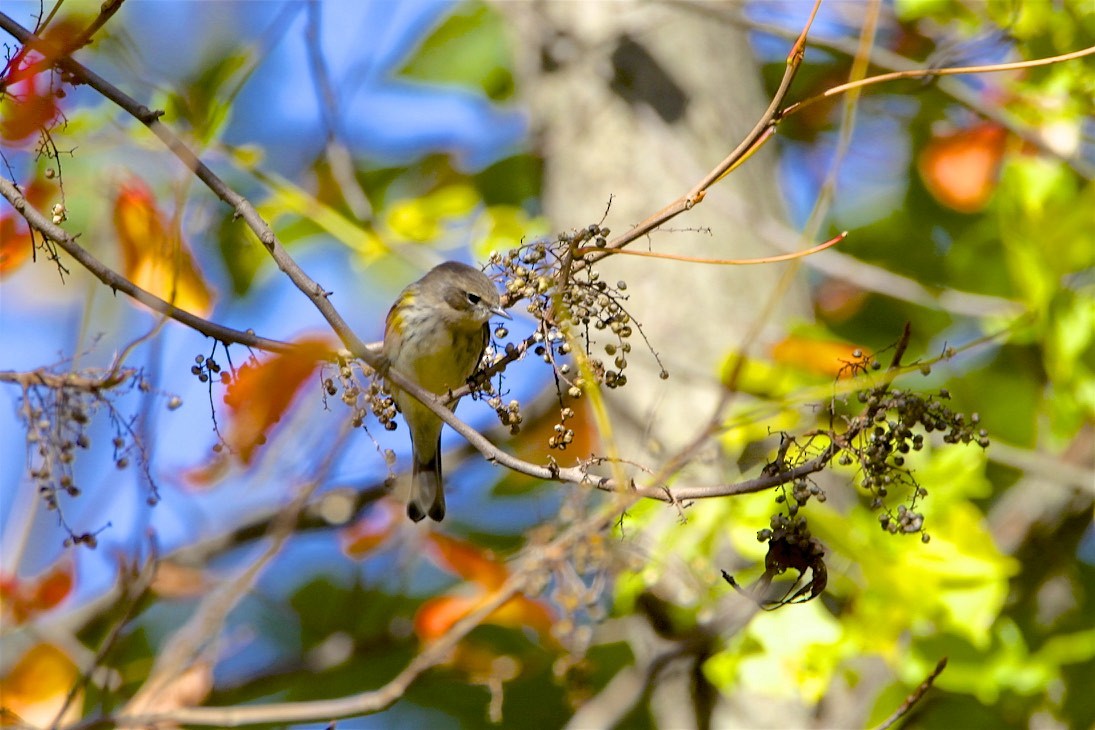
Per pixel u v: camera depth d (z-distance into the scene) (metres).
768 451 10.32
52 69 6.55
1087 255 10.59
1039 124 11.55
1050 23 10.62
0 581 10.30
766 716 10.59
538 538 10.32
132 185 8.75
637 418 10.78
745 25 11.30
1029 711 11.34
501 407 6.93
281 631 14.53
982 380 12.71
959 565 9.51
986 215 13.27
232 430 7.59
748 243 11.62
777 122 6.65
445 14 15.76
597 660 14.34
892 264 14.84
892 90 14.02
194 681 10.16
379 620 14.29
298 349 6.57
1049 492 11.88
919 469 10.08
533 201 14.79
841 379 9.27
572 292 6.36
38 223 6.27
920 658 10.19
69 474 6.36
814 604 9.77
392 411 6.97
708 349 10.96
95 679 10.18
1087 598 12.48
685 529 9.77
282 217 13.04
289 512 10.55
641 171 11.85
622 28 12.23
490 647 13.05
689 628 10.66
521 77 13.23
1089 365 10.46
